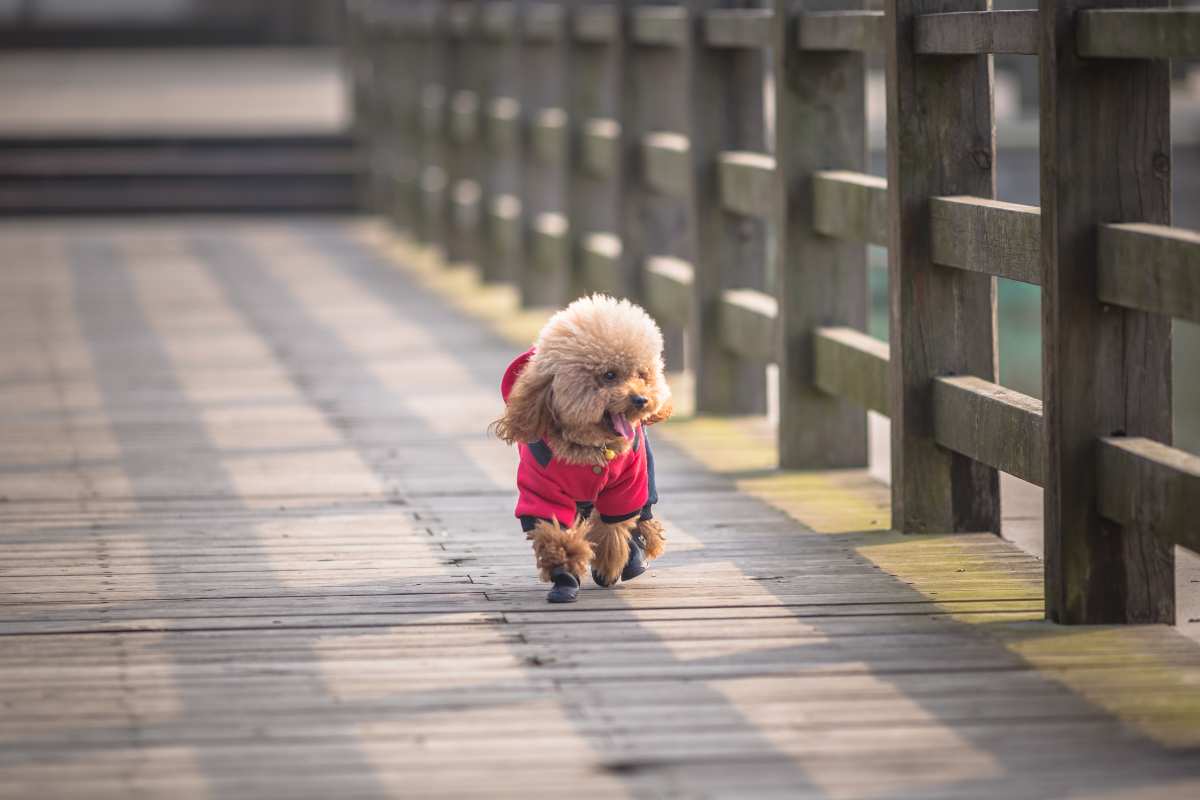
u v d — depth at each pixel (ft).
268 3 148.77
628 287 45.91
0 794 18.06
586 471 24.61
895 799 17.94
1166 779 18.48
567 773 18.63
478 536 29.58
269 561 27.78
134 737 19.74
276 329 54.24
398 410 41.57
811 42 33.30
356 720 20.26
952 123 28.43
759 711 20.57
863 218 31.76
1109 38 22.17
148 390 44.11
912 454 29.37
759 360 38.17
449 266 69.41
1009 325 79.20
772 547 28.71
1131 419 23.56
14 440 37.96
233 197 89.97
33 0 146.20
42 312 57.67
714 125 39.91
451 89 68.39
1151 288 21.89
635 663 22.36
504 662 22.40
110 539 29.32
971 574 26.91
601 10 48.19
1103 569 23.90
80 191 88.94
